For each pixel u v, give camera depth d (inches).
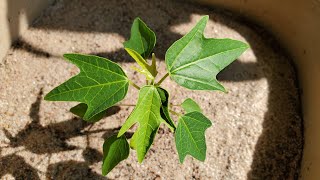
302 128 12.1
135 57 9.1
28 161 11.1
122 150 9.5
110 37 13.0
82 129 11.6
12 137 11.3
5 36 12.1
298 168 11.6
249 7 13.2
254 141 11.8
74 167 11.1
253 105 12.2
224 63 9.3
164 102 8.9
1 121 11.5
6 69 12.2
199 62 9.2
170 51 9.2
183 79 9.2
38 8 13.0
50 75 12.2
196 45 9.2
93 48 12.7
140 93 8.8
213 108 12.1
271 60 13.0
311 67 11.9
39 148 11.3
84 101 8.6
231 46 9.3
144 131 8.7
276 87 12.6
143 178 11.1
